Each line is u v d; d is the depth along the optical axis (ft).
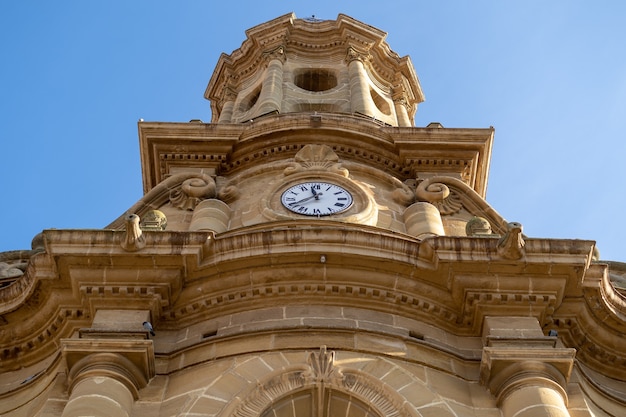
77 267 60.80
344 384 55.16
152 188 86.02
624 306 64.34
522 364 55.93
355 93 102.89
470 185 85.92
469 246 61.82
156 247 61.21
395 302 61.31
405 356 57.57
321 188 76.38
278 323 59.31
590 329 63.26
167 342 59.82
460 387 56.80
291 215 72.84
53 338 62.44
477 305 60.70
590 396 59.67
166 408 54.75
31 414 57.82
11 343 63.46
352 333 58.49
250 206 76.23
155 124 85.76
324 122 85.40
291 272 61.36
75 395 53.42
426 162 84.89
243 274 61.41
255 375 55.77
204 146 85.35
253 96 109.40
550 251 61.77
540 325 60.85
